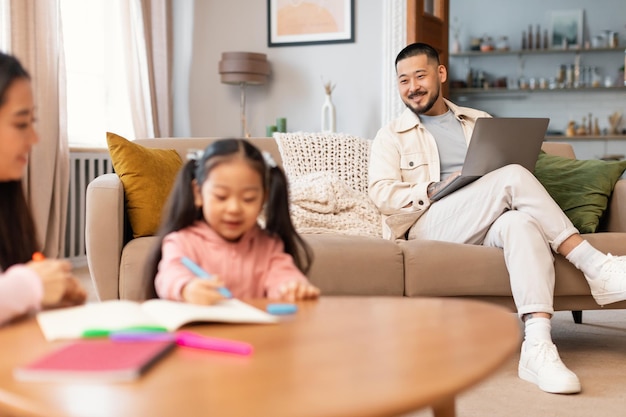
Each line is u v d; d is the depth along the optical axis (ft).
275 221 4.53
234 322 3.13
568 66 23.25
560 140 23.56
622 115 23.13
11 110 3.59
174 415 1.90
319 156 9.27
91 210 7.18
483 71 23.90
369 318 3.23
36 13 12.10
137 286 7.08
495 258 7.27
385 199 8.52
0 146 3.64
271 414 1.90
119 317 3.09
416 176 8.83
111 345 2.63
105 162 14.76
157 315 3.16
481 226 7.60
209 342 2.67
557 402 6.18
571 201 8.44
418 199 8.28
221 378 2.27
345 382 2.21
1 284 3.10
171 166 8.29
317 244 7.27
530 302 6.89
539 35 23.39
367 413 1.95
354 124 16.49
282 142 9.30
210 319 3.08
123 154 7.84
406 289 7.34
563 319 10.07
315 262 7.16
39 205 12.21
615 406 6.06
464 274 7.27
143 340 2.72
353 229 8.39
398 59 9.16
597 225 8.52
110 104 15.17
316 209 8.43
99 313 3.16
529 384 6.75
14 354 2.58
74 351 2.53
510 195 7.44
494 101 23.89
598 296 7.04
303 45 16.69
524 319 7.03
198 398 2.05
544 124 7.72
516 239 7.04
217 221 4.11
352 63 16.43
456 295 7.33
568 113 23.50
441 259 7.27
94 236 7.16
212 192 4.03
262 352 2.61
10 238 4.07
